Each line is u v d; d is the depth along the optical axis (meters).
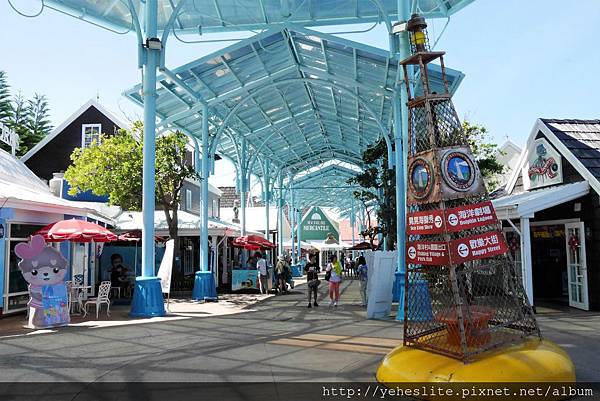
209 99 17.59
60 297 10.62
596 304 11.92
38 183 18.00
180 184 19.03
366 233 21.69
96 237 12.81
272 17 14.41
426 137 5.96
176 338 8.90
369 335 9.03
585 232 12.29
